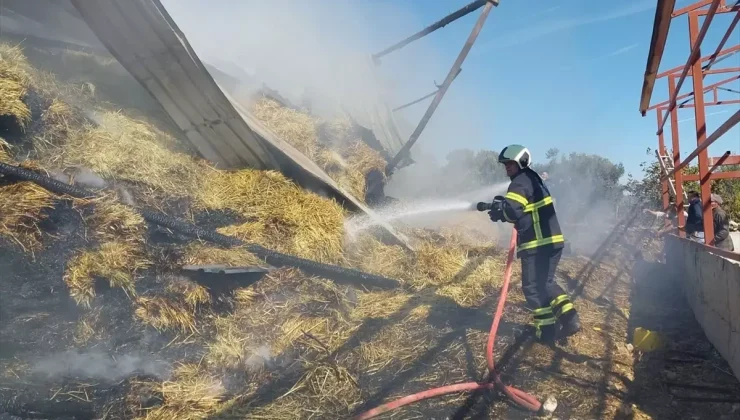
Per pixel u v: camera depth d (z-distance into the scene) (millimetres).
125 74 6172
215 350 3930
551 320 4219
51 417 3158
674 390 3521
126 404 3346
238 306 4371
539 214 4301
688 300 6000
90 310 3828
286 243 5184
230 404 3418
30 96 4637
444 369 3838
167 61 5098
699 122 5531
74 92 5234
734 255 3783
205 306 4207
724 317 4074
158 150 5207
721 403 3322
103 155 4648
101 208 4184
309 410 3361
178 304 4059
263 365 3916
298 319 4406
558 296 4246
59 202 4059
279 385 3658
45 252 3867
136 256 4113
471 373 3760
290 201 5633
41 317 3684
